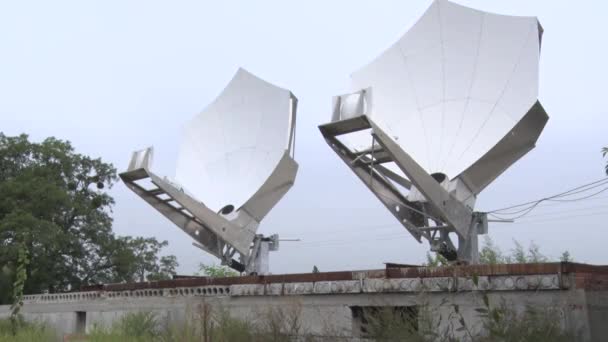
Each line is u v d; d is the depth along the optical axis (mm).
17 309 18031
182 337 14555
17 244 37125
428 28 21750
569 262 11602
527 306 11039
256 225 25984
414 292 13562
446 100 20562
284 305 15773
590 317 11531
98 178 44062
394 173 20250
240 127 27828
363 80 22750
